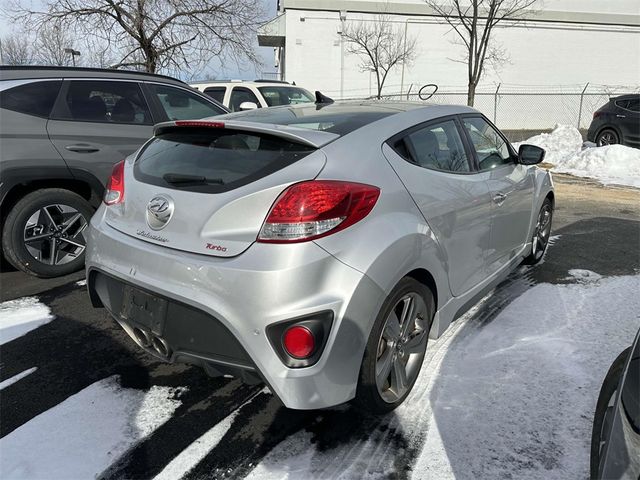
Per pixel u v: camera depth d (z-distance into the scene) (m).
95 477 2.24
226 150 2.46
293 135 2.33
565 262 5.00
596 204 7.92
